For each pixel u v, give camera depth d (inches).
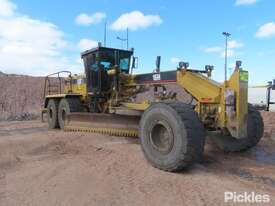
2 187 223.3
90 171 245.4
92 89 446.9
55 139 369.1
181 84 291.6
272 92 615.8
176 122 235.5
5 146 346.3
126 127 362.6
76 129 440.8
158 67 323.6
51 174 244.2
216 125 267.1
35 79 1036.5
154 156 250.5
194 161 240.2
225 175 241.3
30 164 276.4
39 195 206.7
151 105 256.4
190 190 206.8
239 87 254.4
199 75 286.2
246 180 231.6
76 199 198.2
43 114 607.2
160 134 251.1
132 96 374.6
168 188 210.1
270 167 265.4
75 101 463.8
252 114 300.5
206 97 272.1
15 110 876.0
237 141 303.1
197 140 232.5
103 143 339.0
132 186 214.5
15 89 973.2
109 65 435.5
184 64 290.8
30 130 490.3
